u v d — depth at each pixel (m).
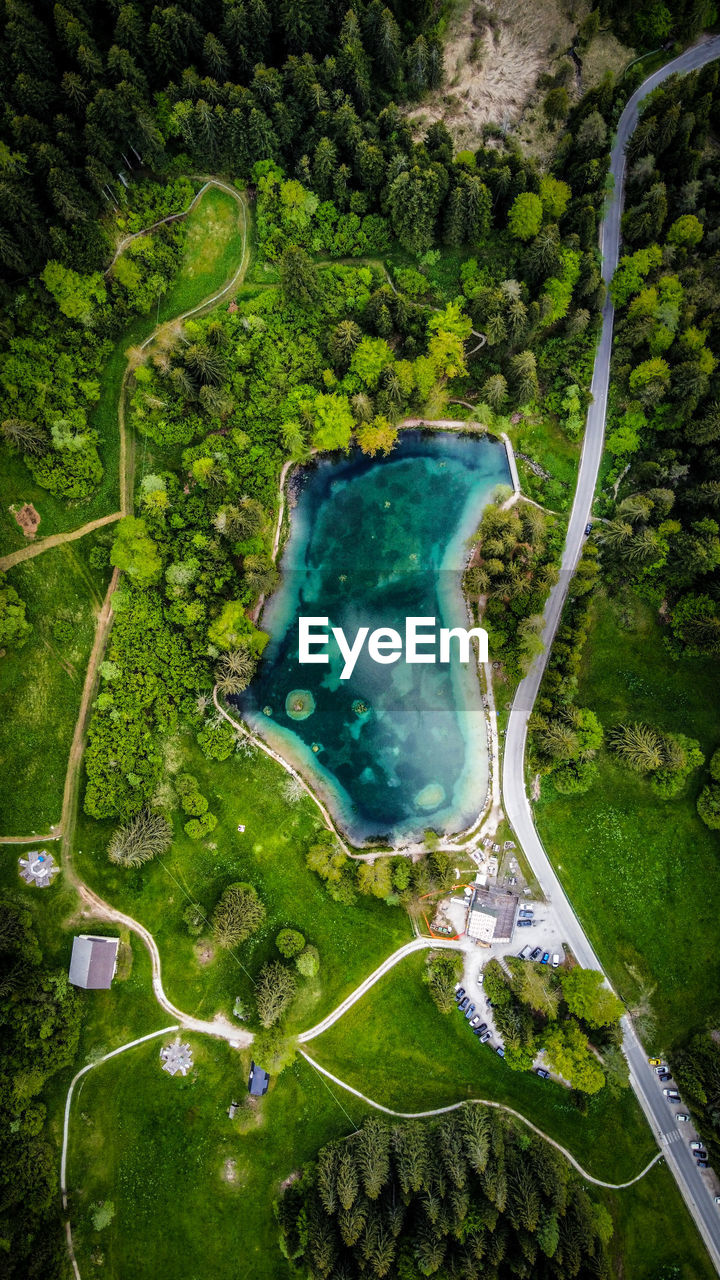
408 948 77.25
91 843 74.75
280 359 79.06
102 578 76.94
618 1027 74.31
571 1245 65.94
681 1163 75.06
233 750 78.81
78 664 75.81
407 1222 67.25
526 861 79.38
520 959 77.19
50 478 74.75
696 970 77.94
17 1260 65.44
